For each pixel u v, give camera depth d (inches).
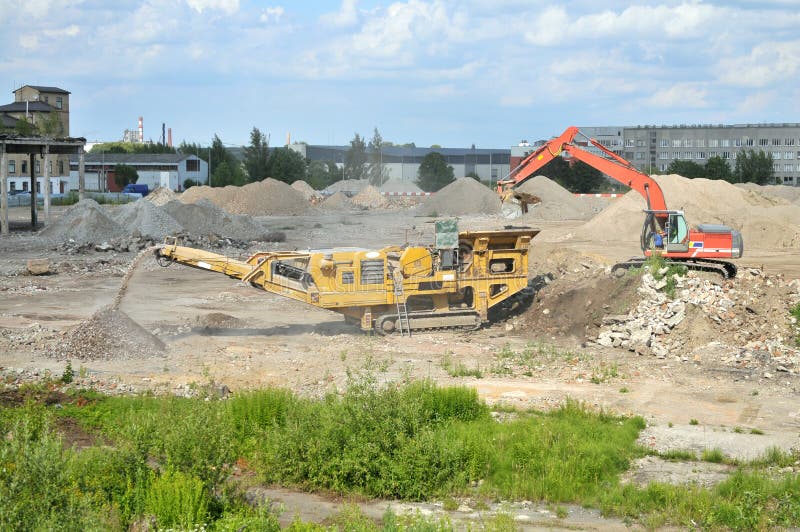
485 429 574.9
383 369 765.3
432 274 951.6
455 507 478.6
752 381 743.1
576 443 551.2
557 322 966.4
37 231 2201.0
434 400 614.9
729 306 884.6
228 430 494.6
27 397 610.2
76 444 536.1
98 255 1726.1
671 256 1048.2
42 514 374.6
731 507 456.1
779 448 560.7
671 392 709.9
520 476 513.7
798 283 917.8
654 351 839.7
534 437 550.9
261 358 816.3
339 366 789.2
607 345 884.6
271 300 1186.0
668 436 594.2
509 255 981.8
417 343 903.7
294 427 536.1
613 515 468.4
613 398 689.0
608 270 1035.3
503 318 1027.9
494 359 829.8
